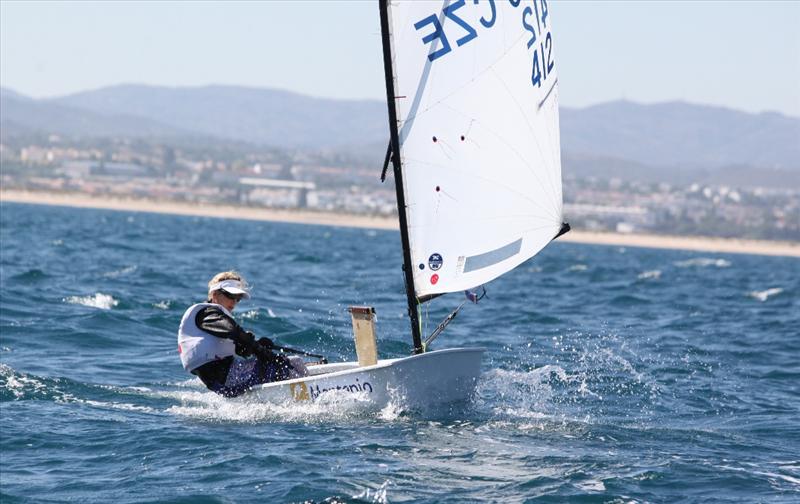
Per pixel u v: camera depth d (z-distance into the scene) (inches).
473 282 1476.4
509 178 1489.9
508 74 1480.1
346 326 2620.6
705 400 1731.1
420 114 1449.3
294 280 4224.9
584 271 6569.9
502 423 1438.2
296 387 1464.1
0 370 1686.8
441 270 1470.2
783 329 2967.5
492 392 1667.1
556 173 1535.4
